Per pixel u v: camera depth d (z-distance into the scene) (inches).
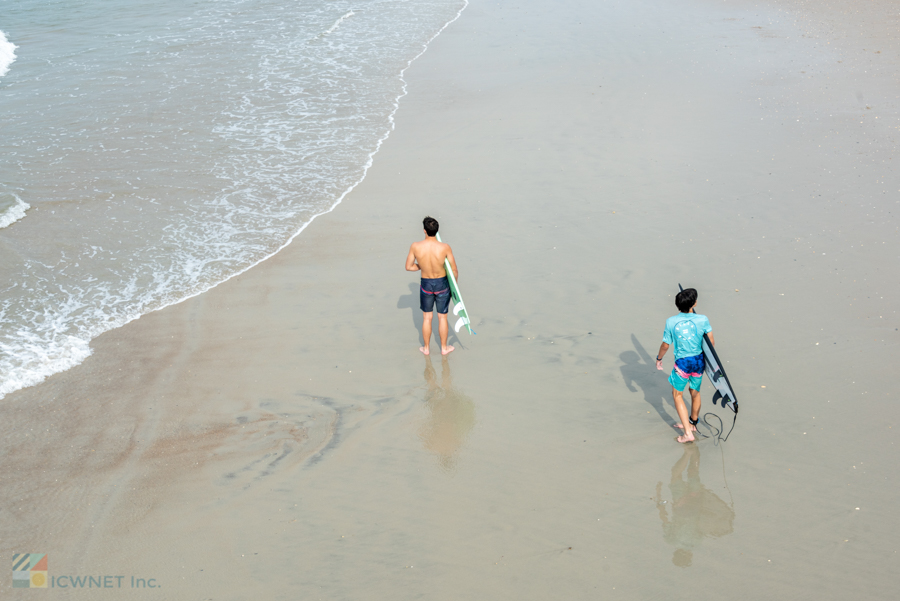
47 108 617.9
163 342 314.7
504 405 265.3
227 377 289.9
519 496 220.7
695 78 636.1
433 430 253.9
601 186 442.3
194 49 803.4
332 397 275.3
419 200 443.5
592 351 293.3
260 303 344.5
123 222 425.1
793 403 251.4
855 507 207.2
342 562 199.8
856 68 630.5
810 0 927.7
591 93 615.5
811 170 439.8
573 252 370.3
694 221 391.2
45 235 406.6
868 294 312.2
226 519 217.5
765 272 336.5
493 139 532.1
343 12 975.0
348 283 359.6
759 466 225.8
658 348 292.0
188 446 250.8
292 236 409.7
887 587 181.5
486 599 185.2
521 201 430.9
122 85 681.6
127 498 227.3
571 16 903.1
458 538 205.8
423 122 578.9
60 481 235.0
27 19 950.4
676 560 193.8
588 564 194.1
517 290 340.5
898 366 264.7
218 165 506.3
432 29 874.1
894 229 364.2
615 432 247.6
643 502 215.3
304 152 528.7
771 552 194.4
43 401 275.3
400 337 314.2
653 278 341.7
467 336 310.5
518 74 682.8
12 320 328.5
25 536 212.5
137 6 1033.5
